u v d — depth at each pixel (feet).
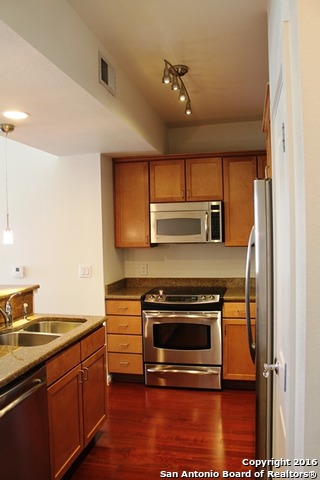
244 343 11.26
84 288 12.19
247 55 8.03
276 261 5.24
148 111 10.88
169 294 11.93
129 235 12.86
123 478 7.37
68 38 5.95
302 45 2.58
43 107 7.34
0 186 12.82
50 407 6.49
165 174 12.58
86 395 7.87
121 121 8.45
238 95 10.55
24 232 12.64
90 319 8.57
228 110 11.94
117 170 12.92
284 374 4.04
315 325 2.56
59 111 7.60
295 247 3.00
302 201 2.63
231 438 8.69
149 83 9.41
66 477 7.42
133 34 7.00
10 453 5.43
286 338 3.81
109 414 10.02
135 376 12.31
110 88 7.72
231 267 13.34
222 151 13.42
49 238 12.44
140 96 10.05
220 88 9.98
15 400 5.54
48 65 5.50
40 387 6.18
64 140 10.09
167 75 7.98
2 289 8.83
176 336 11.61
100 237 12.01
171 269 13.76
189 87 9.87
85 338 7.88
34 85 6.24
